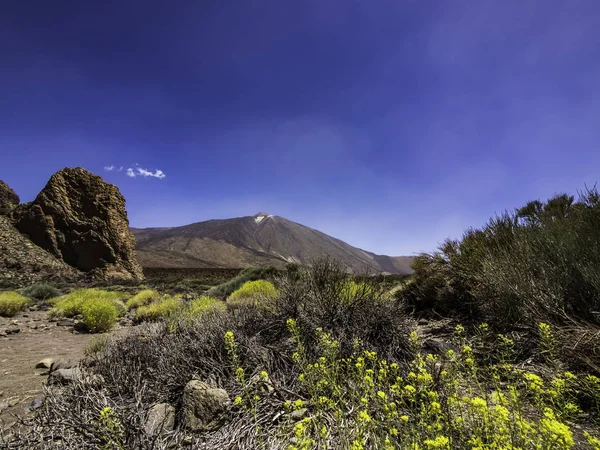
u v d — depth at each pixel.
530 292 3.52
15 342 7.02
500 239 5.75
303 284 4.68
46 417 2.37
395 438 1.72
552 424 1.19
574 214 5.29
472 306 4.88
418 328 4.64
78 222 46.66
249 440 2.01
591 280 3.10
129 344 4.33
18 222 44.25
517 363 2.85
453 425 1.69
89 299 11.98
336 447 1.74
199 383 2.63
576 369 2.54
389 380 2.58
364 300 4.21
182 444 2.12
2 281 25.98
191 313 5.63
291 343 3.46
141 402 2.62
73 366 4.47
